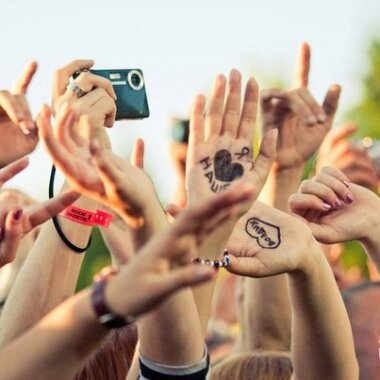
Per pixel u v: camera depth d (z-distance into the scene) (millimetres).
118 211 2990
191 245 2504
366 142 5391
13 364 2641
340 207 3879
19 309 3752
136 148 3328
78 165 2959
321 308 3473
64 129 3039
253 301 4793
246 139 3533
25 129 4145
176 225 2479
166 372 3129
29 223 3418
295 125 4840
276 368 4363
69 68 3969
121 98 4078
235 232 3492
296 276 3467
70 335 2609
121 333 3814
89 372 3746
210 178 3469
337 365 3510
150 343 3135
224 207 2467
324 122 4836
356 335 4230
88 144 3066
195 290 3375
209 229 2520
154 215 2984
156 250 2480
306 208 3840
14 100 4172
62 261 3779
